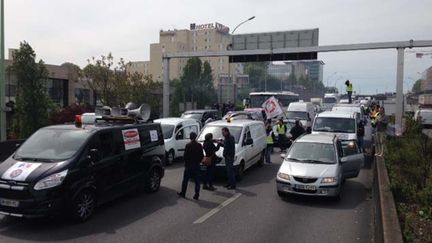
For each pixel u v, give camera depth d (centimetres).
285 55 3147
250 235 794
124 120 1127
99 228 827
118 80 3781
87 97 4588
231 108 3528
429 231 731
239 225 859
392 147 1789
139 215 927
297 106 2869
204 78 5903
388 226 652
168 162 1673
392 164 1392
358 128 1867
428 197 841
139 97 3816
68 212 838
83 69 3759
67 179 828
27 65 2170
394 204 780
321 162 1121
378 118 2941
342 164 1170
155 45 11981
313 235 798
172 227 838
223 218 911
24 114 2172
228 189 1230
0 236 772
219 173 1315
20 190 795
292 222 888
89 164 890
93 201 902
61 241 747
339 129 1828
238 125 1493
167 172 1526
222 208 1000
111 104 3784
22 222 860
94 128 966
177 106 4719
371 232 822
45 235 780
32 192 792
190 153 1091
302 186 1056
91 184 887
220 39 11981
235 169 1334
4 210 810
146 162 1123
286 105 4016
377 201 902
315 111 3447
